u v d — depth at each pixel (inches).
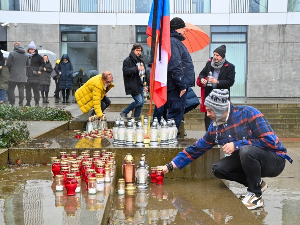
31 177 195.0
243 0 960.9
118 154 227.1
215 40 968.3
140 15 961.5
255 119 190.9
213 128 201.5
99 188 167.2
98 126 349.4
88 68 973.8
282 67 964.6
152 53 261.1
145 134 245.4
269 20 957.8
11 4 956.6
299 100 829.8
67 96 787.4
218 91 191.6
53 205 146.6
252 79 967.6
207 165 229.6
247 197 196.2
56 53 964.0
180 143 247.9
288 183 251.6
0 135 237.9
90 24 964.6
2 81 616.1
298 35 957.2
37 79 642.2
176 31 296.2
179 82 284.0
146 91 420.2
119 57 969.5
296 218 182.4
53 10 958.4
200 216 164.9
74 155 213.3
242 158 190.4
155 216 164.2
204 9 965.2
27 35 957.2
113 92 971.3
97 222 127.4
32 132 317.1
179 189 206.2
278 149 193.0
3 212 137.9
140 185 206.7
